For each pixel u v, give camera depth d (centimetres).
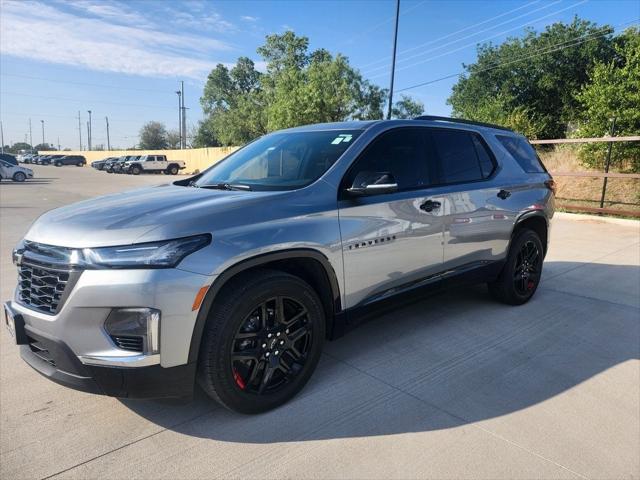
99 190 2247
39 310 272
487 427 289
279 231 295
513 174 491
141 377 254
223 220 279
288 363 315
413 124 411
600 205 1267
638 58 1302
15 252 299
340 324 342
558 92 2952
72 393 331
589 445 271
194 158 5253
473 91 3316
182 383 265
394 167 381
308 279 338
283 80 3338
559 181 1484
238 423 294
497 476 246
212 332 271
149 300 249
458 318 473
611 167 1392
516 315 482
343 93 3111
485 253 456
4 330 443
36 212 1376
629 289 576
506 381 346
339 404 315
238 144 4884
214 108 7656
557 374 357
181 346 259
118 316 252
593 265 699
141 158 4697
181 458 262
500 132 509
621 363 376
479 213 439
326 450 268
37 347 287
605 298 539
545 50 2891
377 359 381
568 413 305
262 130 4656
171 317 254
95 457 262
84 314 253
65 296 256
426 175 404
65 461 259
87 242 258
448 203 409
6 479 245
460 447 270
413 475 247
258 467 254
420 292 400
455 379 349
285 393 311
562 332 438
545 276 637
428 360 380
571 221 1173
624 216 1191
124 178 3556
